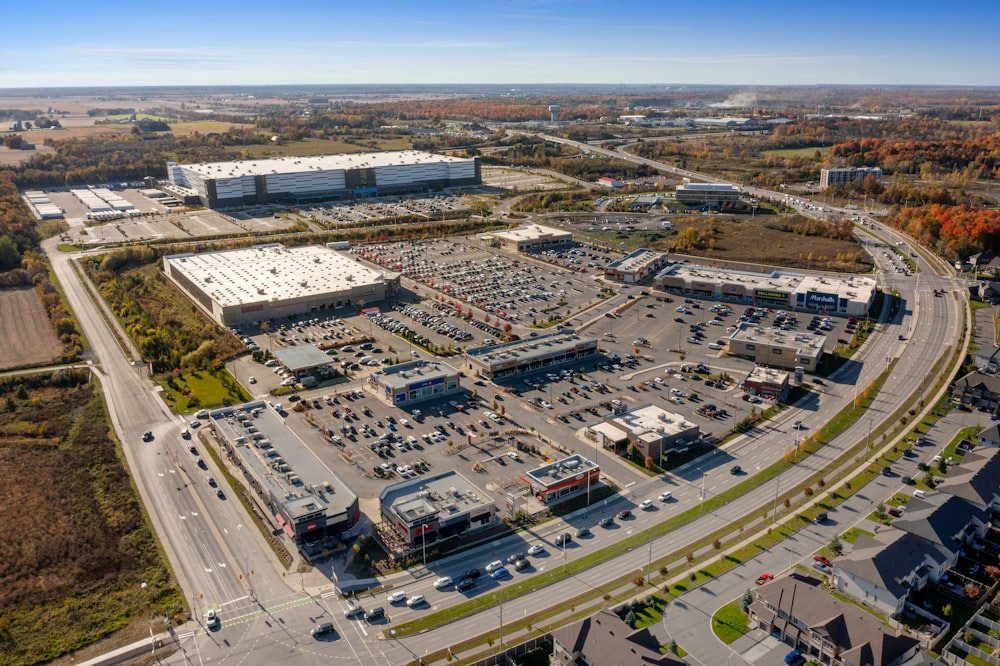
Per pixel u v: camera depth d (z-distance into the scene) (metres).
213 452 153.62
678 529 126.44
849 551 116.56
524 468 146.88
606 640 92.44
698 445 154.88
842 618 95.69
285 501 125.88
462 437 160.00
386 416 170.12
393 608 108.31
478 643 100.56
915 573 107.81
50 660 99.19
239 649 100.50
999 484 129.50
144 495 138.25
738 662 95.56
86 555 119.88
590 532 126.38
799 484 138.88
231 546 123.19
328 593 111.69
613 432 155.62
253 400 178.12
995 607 104.62
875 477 139.75
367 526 128.38
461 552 121.62
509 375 193.00
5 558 119.25
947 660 96.06
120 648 101.06
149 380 190.75
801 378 185.88
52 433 161.75
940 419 162.62
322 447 155.88
